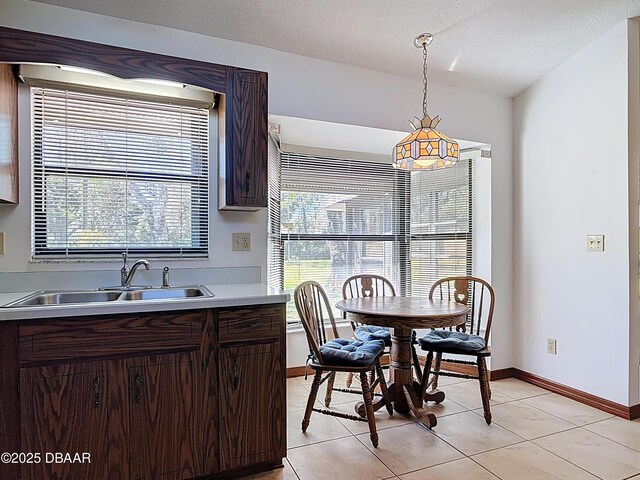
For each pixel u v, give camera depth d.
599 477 1.88
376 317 2.26
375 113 2.88
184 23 2.33
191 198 2.46
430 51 2.70
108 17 2.23
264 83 2.26
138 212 2.35
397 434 2.31
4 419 1.52
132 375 1.68
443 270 3.59
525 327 3.22
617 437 2.28
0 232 2.05
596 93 2.69
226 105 2.19
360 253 3.70
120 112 2.29
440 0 2.23
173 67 2.08
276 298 1.91
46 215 2.17
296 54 2.65
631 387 2.52
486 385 2.46
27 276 2.09
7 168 1.93
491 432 2.33
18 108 2.07
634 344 2.53
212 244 2.47
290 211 3.43
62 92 2.17
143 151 2.35
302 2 2.21
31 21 2.10
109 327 1.64
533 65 2.93
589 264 2.74
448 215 3.56
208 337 1.79
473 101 3.20
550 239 3.02
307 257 3.50
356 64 2.80
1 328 1.51
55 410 1.57
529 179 3.20
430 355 2.54
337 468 1.96
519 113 3.29
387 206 3.81
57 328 1.57
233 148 2.20
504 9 2.33
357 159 3.68
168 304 1.71
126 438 1.67
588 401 2.73
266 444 1.91
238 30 2.41
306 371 3.13
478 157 3.29
